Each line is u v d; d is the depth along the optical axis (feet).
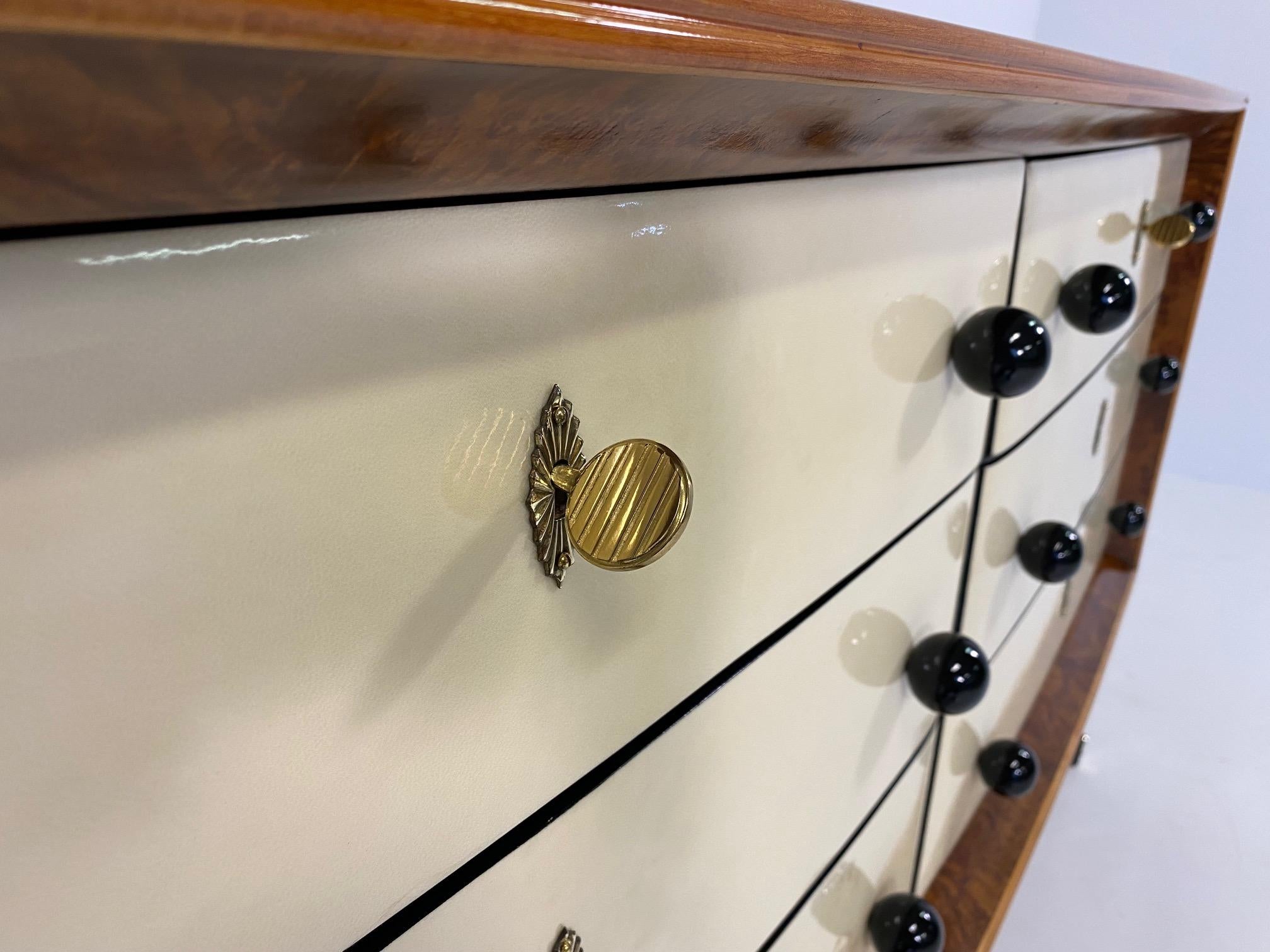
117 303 0.37
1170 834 3.00
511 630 0.61
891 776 1.44
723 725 0.91
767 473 0.86
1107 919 2.69
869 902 1.51
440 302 0.50
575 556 0.65
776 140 0.65
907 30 0.61
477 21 0.33
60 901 0.41
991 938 1.87
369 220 0.46
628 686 0.75
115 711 0.41
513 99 0.40
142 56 0.26
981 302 1.23
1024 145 1.16
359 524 0.49
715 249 0.70
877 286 0.96
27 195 0.32
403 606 0.53
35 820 0.40
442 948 0.63
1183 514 5.21
